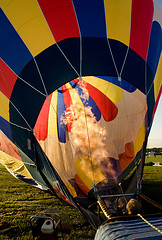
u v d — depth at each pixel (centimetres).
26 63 372
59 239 291
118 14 384
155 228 159
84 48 370
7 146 512
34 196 550
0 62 373
